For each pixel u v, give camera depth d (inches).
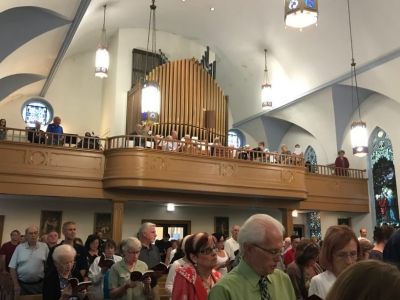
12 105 623.8
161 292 296.2
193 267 128.1
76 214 515.8
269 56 657.0
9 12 461.7
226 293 87.9
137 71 645.3
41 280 234.1
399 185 573.0
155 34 674.2
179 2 585.0
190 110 594.6
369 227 616.7
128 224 546.9
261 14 582.9
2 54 452.8
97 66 540.4
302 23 348.8
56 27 469.4
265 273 90.1
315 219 693.3
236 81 759.7
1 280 193.8
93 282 200.8
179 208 583.2
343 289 42.9
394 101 587.8
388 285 40.8
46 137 431.8
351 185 617.6
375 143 621.6
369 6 486.6
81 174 439.2
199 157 474.0
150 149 446.3
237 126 802.8
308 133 731.4
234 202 526.0
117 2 543.8
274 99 700.0
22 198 491.5
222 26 641.6
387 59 516.7
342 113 640.4
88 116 661.9
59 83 653.9
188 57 701.3
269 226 90.8
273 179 516.7
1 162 407.5
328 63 588.7
